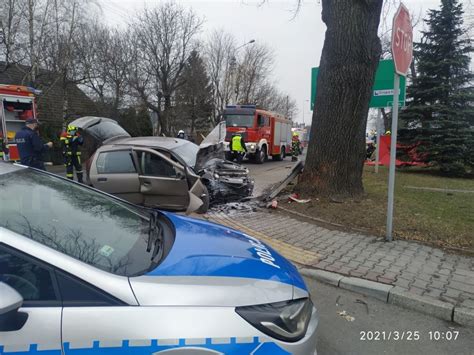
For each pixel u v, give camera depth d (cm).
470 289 378
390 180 516
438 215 652
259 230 594
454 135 1418
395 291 372
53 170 1559
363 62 696
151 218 274
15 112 1275
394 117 500
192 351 160
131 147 685
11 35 1862
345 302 372
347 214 654
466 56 1506
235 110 1928
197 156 753
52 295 161
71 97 2477
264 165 1925
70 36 2038
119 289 167
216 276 194
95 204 265
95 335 155
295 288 217
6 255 165
